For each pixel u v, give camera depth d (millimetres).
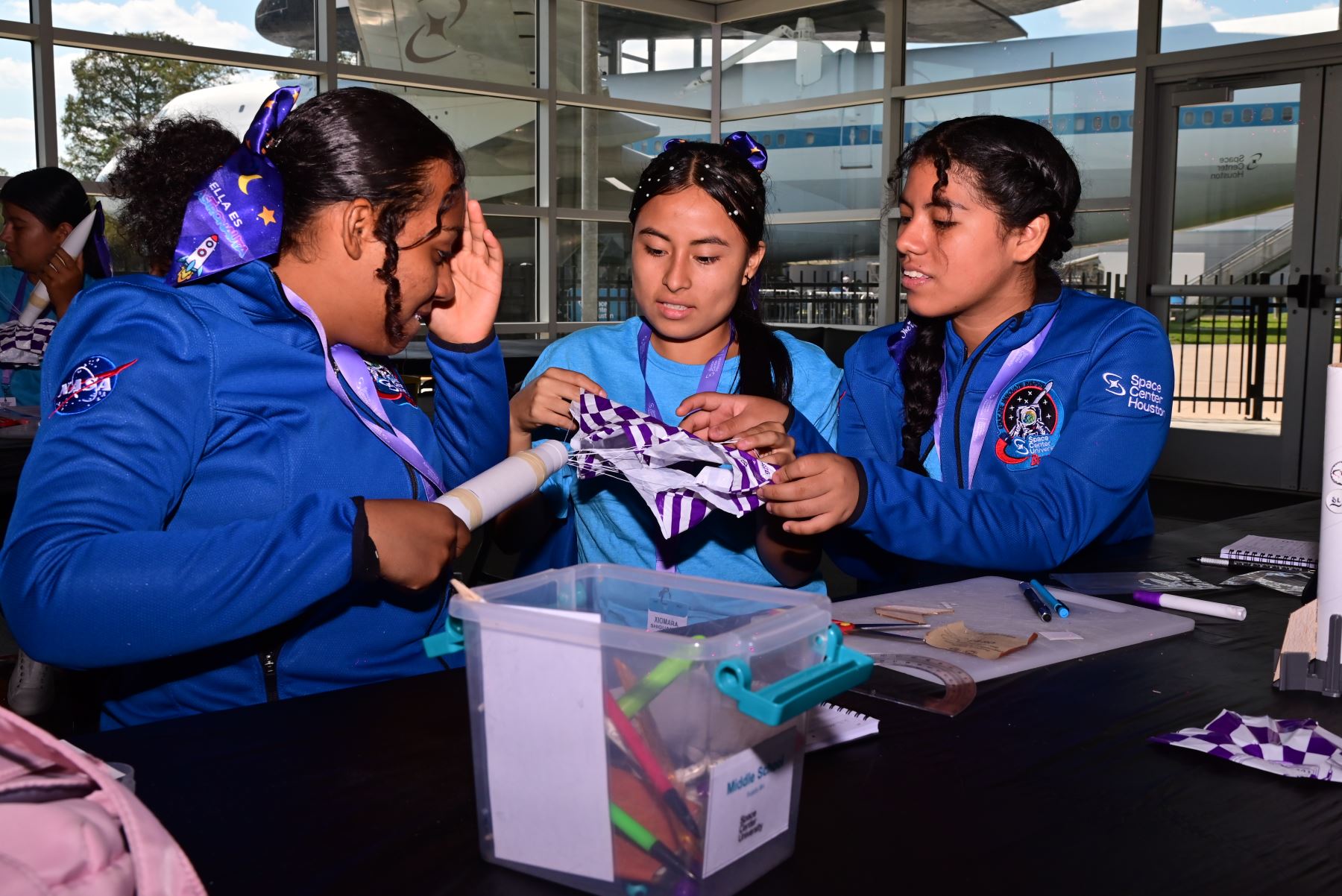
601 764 605
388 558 875
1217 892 631
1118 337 1490
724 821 608
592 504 1530
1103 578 1398
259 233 978
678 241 1396
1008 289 1513
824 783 777
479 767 654
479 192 7789
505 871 654
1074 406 1489
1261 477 6121
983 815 727
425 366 4785
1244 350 6117
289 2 6730
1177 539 1708
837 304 8258
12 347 2984
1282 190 5898
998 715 913
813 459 1177
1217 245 6180
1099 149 6578
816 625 655
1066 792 766
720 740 603
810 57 8203
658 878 606
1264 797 758
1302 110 5762
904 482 1271
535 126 7992
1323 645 981
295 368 1054
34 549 825
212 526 1014
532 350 6520
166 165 1060
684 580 748
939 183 1402
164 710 1073
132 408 920
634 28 8320
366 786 766
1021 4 6863
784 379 1535
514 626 619
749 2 8328
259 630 867
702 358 1565
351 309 1023
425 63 7367
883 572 1610
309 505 883
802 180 8383
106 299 974
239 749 829
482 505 963
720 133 8852
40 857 485
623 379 1581
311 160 968
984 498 1327
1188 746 830
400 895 625
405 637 1145
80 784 554
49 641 820
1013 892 629
